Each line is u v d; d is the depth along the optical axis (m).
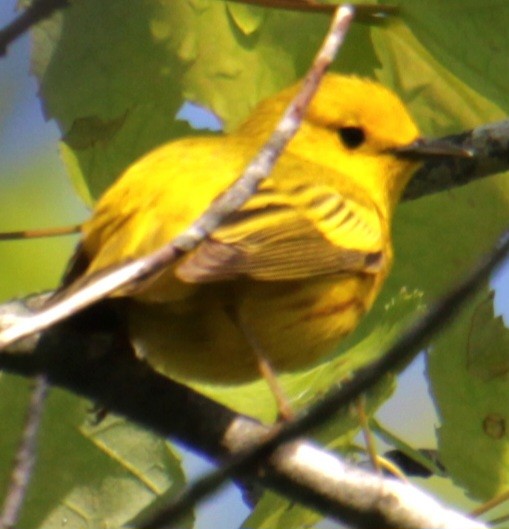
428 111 14.23
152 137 13.36
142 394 10.87
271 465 10.55
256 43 13.97
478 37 11.76
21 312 11.05
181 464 12.91
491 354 12.95
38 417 8.38
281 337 11.12
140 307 10.48
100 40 13.59
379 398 10.83
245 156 10.80
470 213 14.29
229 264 10.05
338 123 12.77
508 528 12.95
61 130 13.60
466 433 13.04
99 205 10.61
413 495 10.70
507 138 13.88
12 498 8.09
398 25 12.12
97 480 12.91
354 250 11.62
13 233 10.96
